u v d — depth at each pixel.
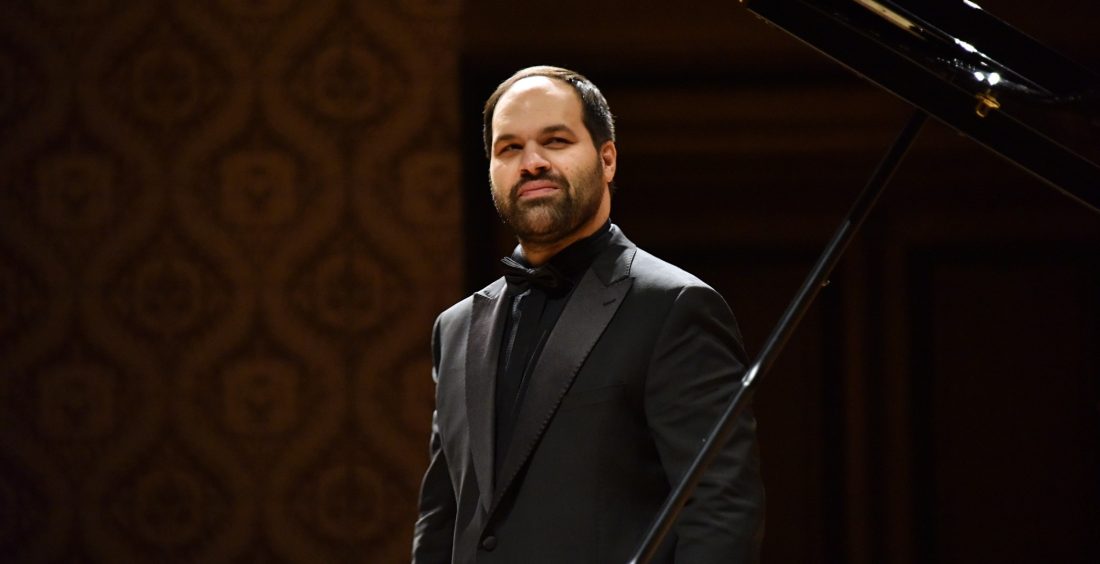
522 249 5.87
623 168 12.80
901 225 12.61
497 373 5.64
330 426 11.56
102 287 11.73
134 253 11.73
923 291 12.53
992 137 4.39
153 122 11.77
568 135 5.59
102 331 11.72
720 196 12.80
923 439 12.38
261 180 11.69
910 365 12.45
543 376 5.40
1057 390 12.34
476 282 12.02
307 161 11.69
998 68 4.34
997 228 12.52
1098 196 4.31
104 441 11.68
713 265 12.79
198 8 11.77
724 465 5.14
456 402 5.77
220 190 11.70
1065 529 12.19
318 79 11.69
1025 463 12.29
